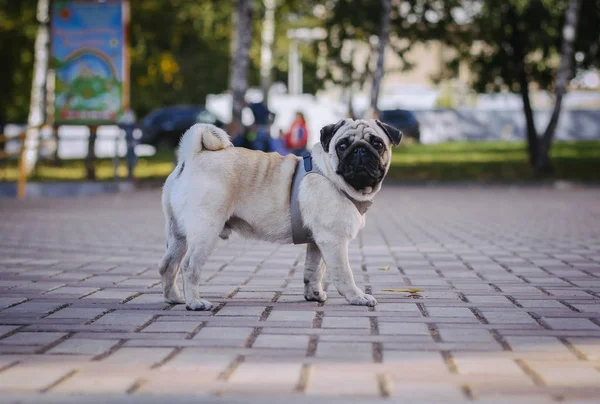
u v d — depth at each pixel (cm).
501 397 372
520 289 686
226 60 4659
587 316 565
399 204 1784
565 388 387
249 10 2519
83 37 2227
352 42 3030
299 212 601
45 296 652
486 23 2780
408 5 2833
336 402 365
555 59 3008
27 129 2195
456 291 676
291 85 4622
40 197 2028
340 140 584
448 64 3075
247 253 946
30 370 421
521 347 471
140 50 3173
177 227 604
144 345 478
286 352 460
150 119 3853
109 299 638
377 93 2717
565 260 880
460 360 440
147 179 2420
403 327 529
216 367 426
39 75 2633
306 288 630
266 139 2209
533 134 2869
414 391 382
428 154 3291
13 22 2930
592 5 2844
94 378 406
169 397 373
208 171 593
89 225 1309
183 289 614
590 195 2056
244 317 564
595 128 4625
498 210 1616
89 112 2244
